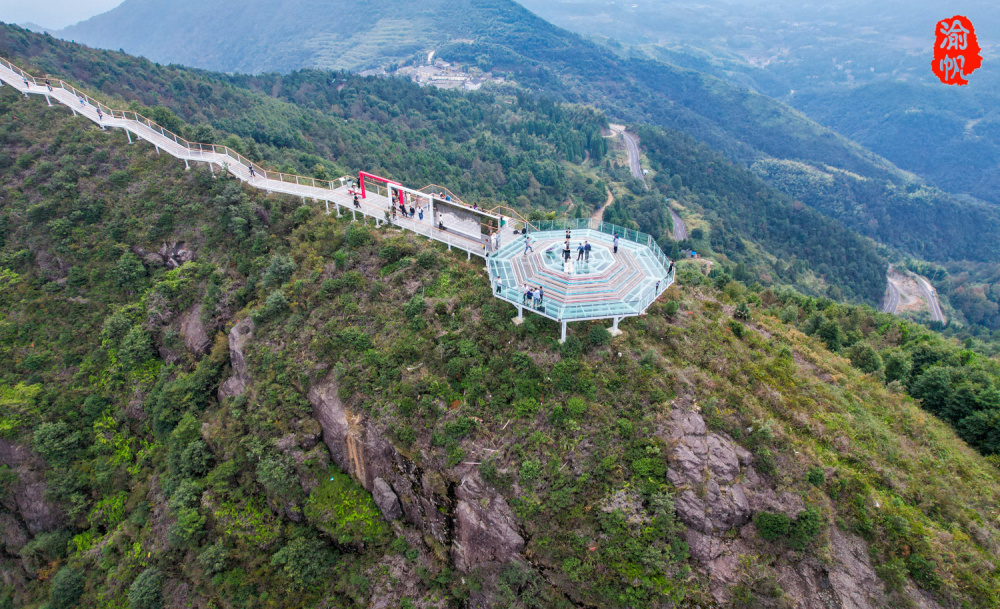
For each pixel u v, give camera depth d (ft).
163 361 176.04
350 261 161.68
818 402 132.16
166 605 133.08
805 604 99.25
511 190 514.27
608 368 123.24
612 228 160.76
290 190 195.00
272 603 123.54
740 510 104.78
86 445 165.78
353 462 131.13
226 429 142.10
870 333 207.82
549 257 143.13
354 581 123.34
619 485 108.06
